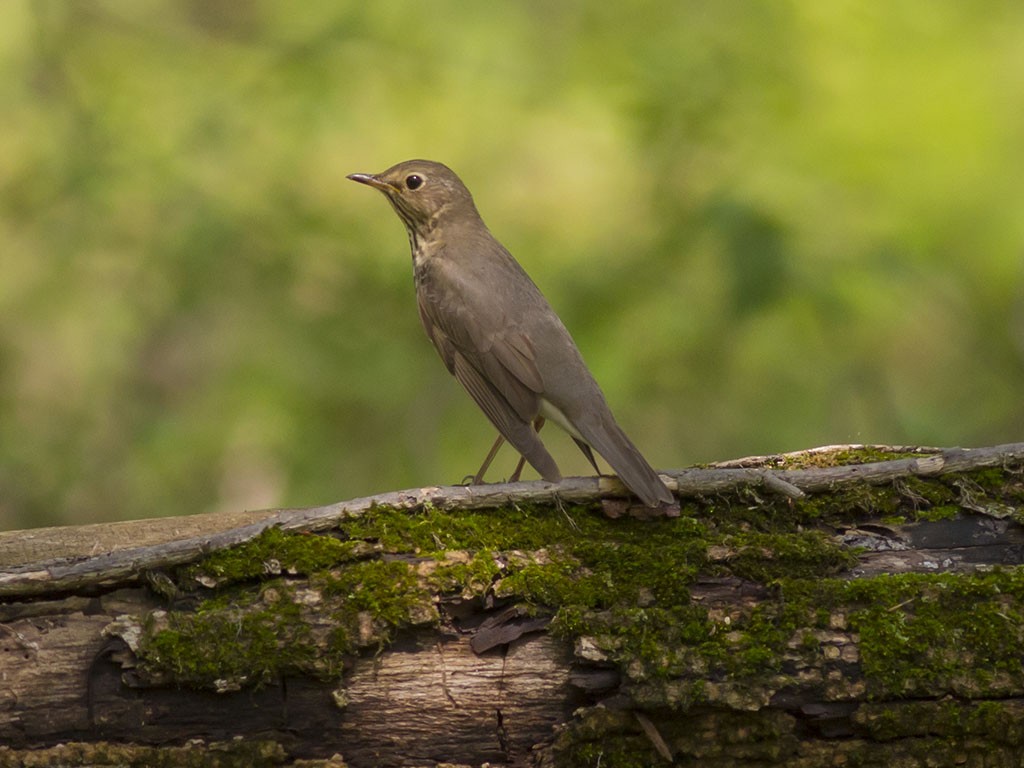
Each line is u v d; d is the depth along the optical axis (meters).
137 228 13.84
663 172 13.34
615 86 13.73
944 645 5.12
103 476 14.35
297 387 13.70
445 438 14.43
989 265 13.29
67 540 5.61
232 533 5.23
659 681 5.03
